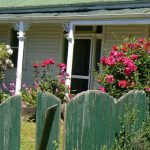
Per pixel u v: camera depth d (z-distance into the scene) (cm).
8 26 1848
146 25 1430
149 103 617
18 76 1559
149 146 570
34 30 1742
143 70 890
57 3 1639
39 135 468
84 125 510
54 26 1681
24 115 1086
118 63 891
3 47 1528
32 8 1709
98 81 917
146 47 912
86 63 1584
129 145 561
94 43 1568
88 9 1533
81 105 505
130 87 858
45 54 1709
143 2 1404
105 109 539
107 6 1485
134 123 583
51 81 1198
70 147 496
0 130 436
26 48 1761
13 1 1872
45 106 471
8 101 441
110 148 548
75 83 1595
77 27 1605
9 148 446
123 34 1488
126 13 1312
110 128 548
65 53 1667
